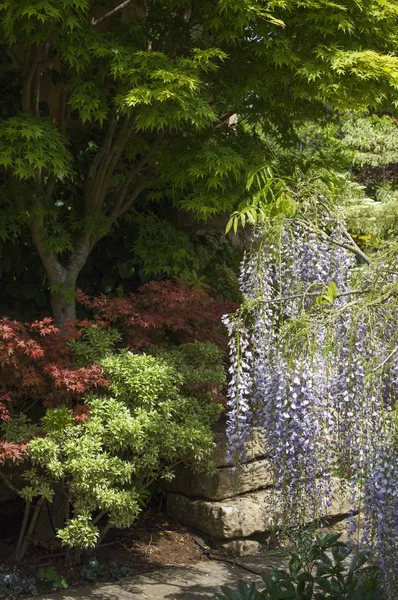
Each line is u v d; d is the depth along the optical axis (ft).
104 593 13.28
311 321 9.48
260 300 10.65
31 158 12.69
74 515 15.08
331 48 13.93
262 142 17.38
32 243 17.43
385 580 8.72
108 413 13.74
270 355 10.66
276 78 14.92
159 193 17.65
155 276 18.67
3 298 17.39
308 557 10.77
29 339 13.82
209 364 16.19
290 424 9.73
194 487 16.34
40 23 12.69
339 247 11.20
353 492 9.59
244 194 15.67
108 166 16.85
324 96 14.66
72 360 15.11
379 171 37.78
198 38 15.38
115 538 15.81
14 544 15.08
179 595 13.28
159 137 16.60
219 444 15.98
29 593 13.17
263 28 13.89
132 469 13.50
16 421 14.01
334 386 9.71
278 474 10.28
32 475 13.61
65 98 16.57
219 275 20.02
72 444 13.24
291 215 11.06
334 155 18.67
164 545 15.69
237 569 14.78
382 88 14.52
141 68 12.87
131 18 17.22
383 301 9.50
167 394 14.52
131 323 15.43
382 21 14.60
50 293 17.60
